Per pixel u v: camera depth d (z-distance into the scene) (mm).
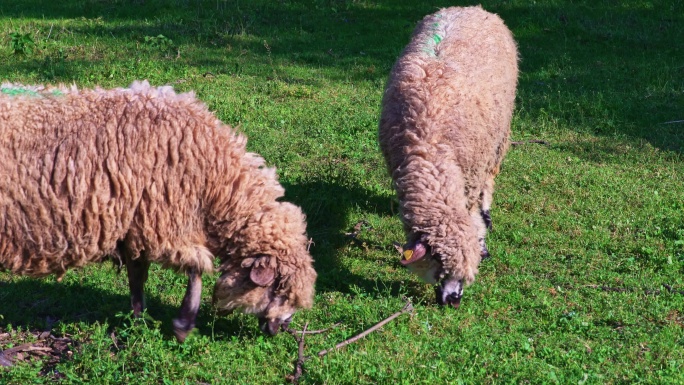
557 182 4855
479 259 3652
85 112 3191
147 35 7180
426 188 3645
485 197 4406
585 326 3621
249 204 3260
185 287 3789
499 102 4152
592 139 5434
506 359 3396
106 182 3141
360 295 3762
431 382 3254
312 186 4656
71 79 5914
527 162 5066
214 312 3549
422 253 3551
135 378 3197
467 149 3842
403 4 8602
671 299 3816
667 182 4887
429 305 3752
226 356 3361
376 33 7629
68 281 3766
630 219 4484
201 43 7098
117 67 6211
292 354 3412
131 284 3377
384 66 6719
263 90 5969
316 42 7340
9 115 3150
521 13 8266
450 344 3488
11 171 3113
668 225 4402
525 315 3717
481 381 3291
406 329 3562
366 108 5727
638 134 5504
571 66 6797
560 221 4453
